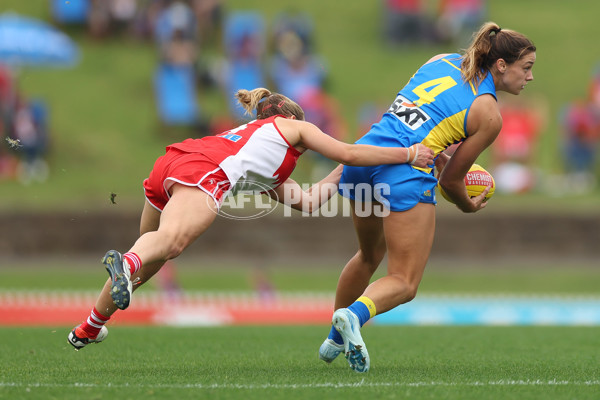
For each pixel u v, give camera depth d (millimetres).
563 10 106875
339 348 17531
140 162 69875
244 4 95812
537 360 19547
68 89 79438
